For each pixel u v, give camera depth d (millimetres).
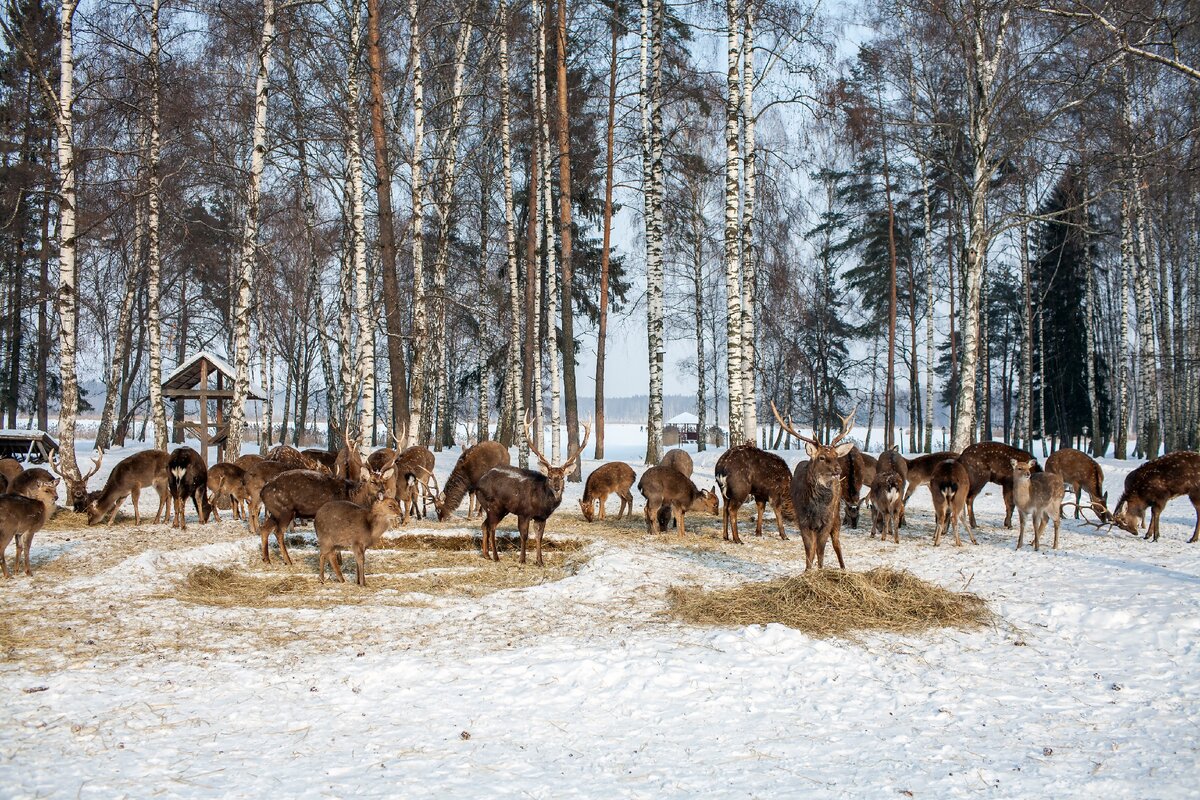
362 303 16641
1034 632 7422
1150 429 27000
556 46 21750
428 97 23172
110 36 17922
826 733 5086
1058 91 20906
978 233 19781
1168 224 28922
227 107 20000
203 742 4801
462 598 8930
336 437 31703
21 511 9375
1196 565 10664
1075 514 15734
